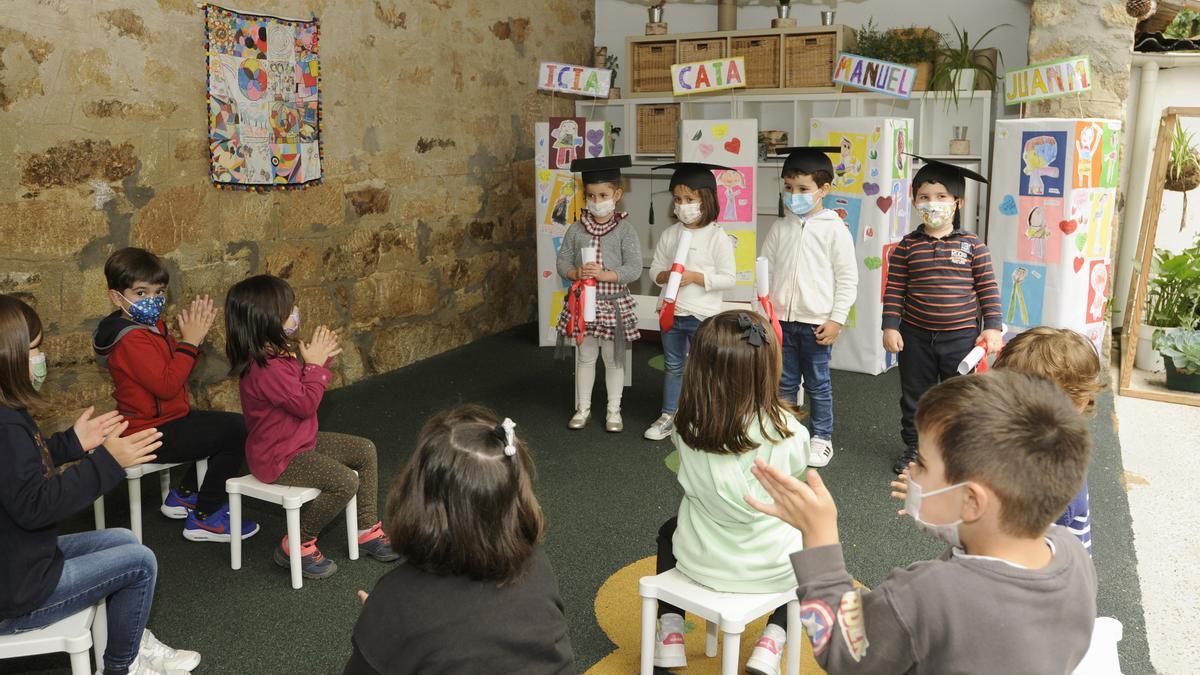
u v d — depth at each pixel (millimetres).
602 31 7270
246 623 2631
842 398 4855
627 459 3967
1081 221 4551
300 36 4555
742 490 2043
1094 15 5039
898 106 5918
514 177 6508
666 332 4133
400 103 5332
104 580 2051
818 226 3844
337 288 5016
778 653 2213
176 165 4035
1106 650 1604
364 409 4680
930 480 1214
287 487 2844
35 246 3506
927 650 1139
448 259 5887
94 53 3643
